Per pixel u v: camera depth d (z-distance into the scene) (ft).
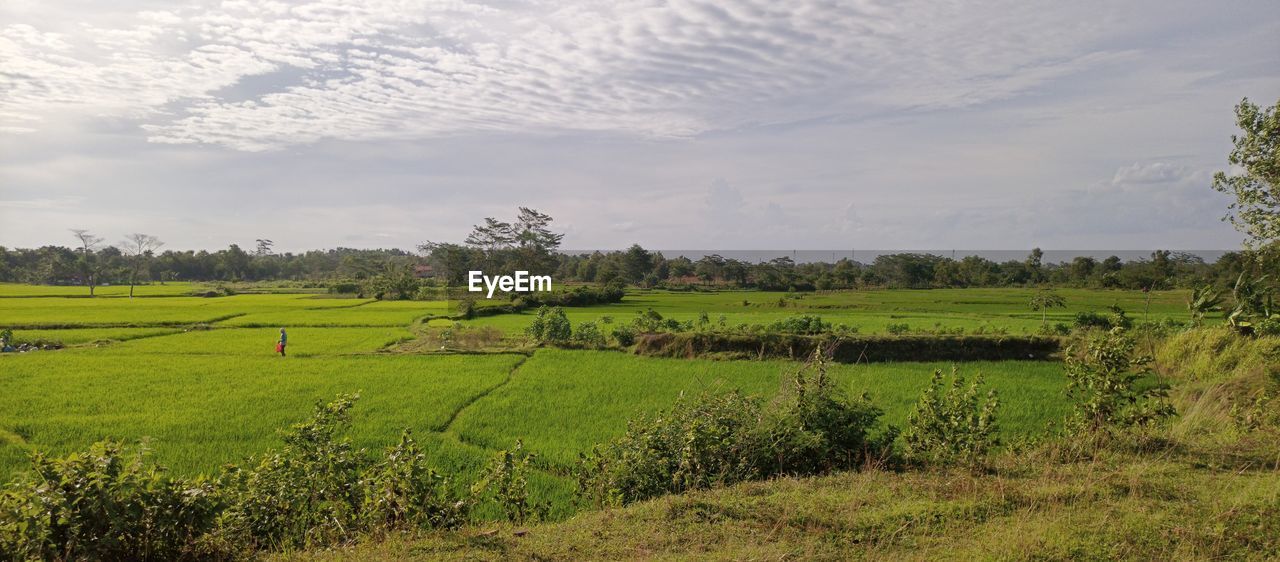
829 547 16.12
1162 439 24.50
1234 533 15.57
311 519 20.07
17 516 15.80
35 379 62.13
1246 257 50.98
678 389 55.47
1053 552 15.01
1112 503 17.76
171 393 55.11
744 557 15.61
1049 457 23.52
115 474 17.01
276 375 64.44
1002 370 64.80
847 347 73.10
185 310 148.97
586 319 127.34
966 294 197.57
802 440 23.98
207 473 33.53
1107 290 198.59
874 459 24.54
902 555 15.51
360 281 248.93
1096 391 26.16
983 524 17.07
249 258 392.88
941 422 24.99
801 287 239.09
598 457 25.03
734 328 87.92
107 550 16.53
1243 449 23.26
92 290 229.04
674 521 18.13
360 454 21.94
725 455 23.45
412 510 20.42
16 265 346.54
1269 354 48.55
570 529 18.40
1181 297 161.79
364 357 78.43
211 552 18.19
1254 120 46.32
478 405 49.39
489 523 22.20
